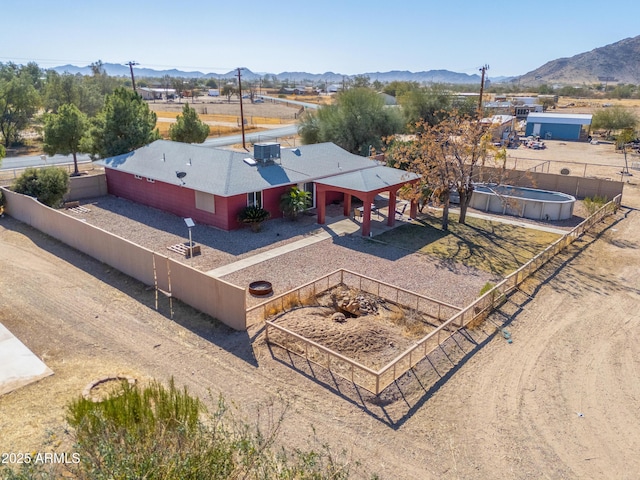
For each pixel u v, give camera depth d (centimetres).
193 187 2442
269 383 1158
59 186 2719
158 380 1147
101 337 1361
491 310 1551
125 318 1478
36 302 1570
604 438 988
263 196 2508
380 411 1062
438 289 1741
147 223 2528
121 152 3447
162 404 846
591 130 6906
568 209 2672
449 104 5544
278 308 1542
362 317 1493
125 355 1268
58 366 1196
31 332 1374
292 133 6669
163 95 15075
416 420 1034
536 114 6912
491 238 2333
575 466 914
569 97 15962
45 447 856
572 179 3175
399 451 942
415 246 2198
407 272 1894
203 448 673
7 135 5378
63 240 2166
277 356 1275
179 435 712
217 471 645
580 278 1841
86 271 1845
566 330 1437
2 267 1864
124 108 3459
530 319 1502
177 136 4231
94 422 767
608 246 2228
